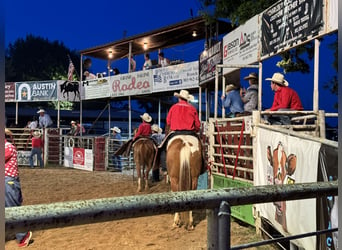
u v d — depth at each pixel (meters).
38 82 20.20
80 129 18.08
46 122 17.11
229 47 9.77
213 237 1.22
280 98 6.32
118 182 10.97
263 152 4.78
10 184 4.88
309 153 3.22
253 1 10.85
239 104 8.45
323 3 5.43
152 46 18.77
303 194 1.37
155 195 1.15
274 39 7.06
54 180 11.52
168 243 5.04
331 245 2.56
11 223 0.90
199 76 13.40
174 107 6.06
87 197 8.65
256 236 5.19
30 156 15.44
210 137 7.08
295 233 3.50
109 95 18.31
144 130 9.54
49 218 0.96
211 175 7.06
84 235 5.50
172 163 5.64
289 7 6.45
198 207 1.18
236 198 1.24
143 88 16.56
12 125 18.66
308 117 5.66
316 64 5.70
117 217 1.06
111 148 14.21
